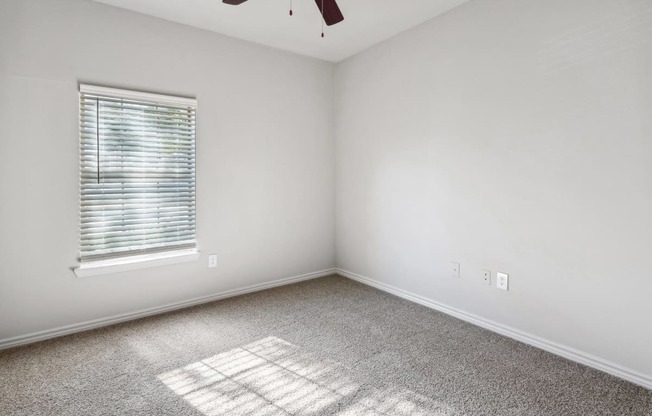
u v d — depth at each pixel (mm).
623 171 1922
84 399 1784
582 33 2047
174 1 2576
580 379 1953
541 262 2283
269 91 3447
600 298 2033
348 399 1786
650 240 1850
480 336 2488
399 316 2846
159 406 1729
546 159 2230
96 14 2562
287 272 3680
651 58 1813
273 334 2527
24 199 2363
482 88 2559
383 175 3398
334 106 3941
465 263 2732
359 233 3719
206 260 3143
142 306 2838
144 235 2826
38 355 2227
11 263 2340
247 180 3344
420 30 2980
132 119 2734
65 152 2486
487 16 2506
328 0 1835
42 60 2385
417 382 1932
